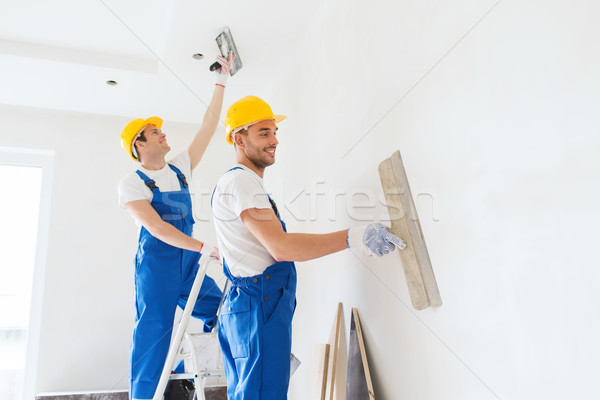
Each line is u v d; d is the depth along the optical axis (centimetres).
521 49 117
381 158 188
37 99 372
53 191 384
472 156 135
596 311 96
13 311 370
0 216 381
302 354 277
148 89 359
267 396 160
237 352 168
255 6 262
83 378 361
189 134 428
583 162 99
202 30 283
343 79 229
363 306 200
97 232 387
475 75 134
